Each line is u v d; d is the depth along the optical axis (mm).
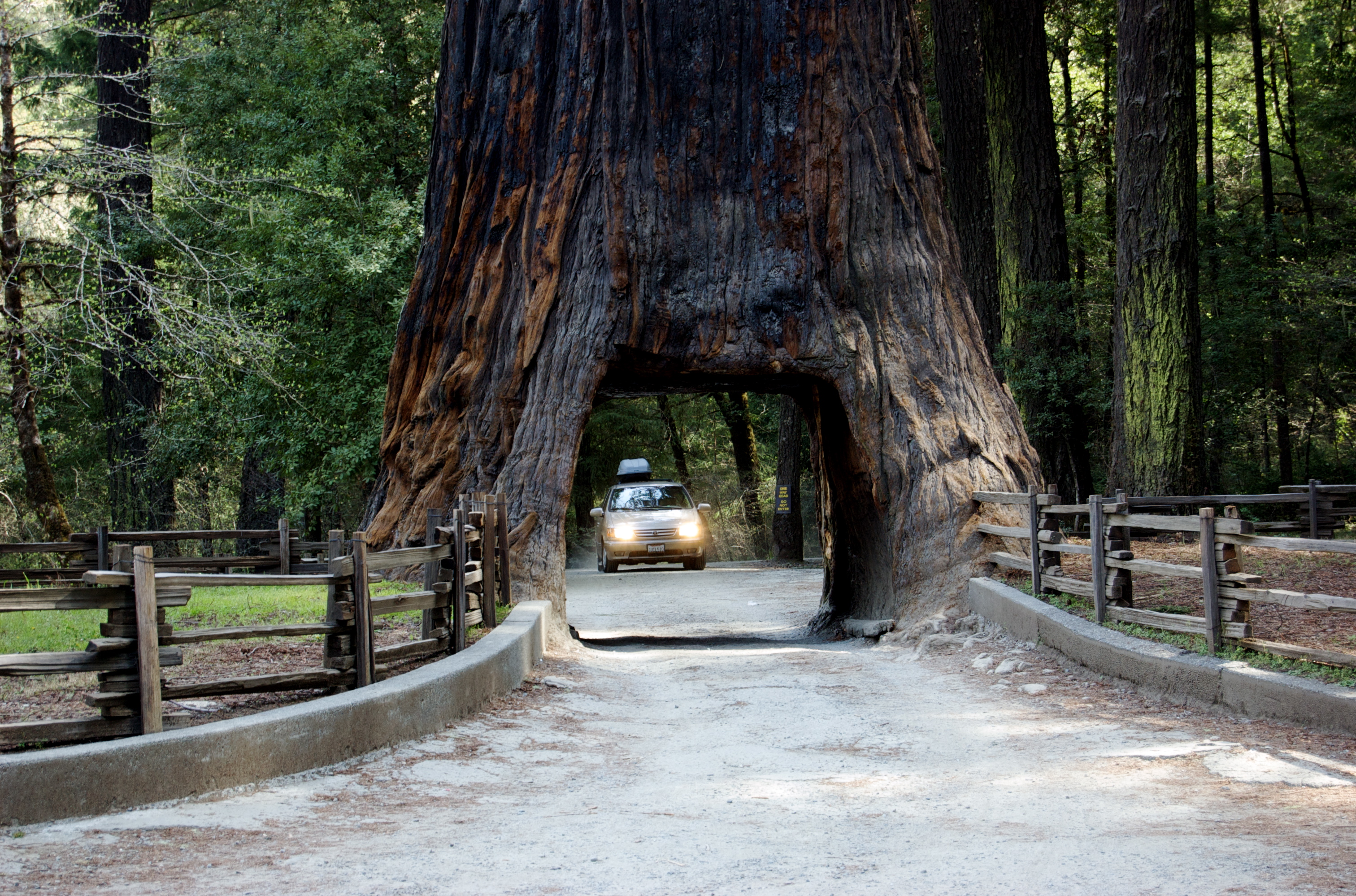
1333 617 9000
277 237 21484
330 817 5281
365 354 22359
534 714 8414
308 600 11602
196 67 24562
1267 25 33375
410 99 24328
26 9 18406
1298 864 4016
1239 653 7727
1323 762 5773
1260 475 29484
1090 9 31453
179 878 4180
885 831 4922
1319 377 28922
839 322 14461
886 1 15445
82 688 6746
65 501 31266
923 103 15984
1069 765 6215
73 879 4113
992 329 22641
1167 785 5555
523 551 13172
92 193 20422
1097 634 9281
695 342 14344
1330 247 28703
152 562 5605
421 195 22531
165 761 5242
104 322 19016
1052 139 22969
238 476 33625
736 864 4430
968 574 12898
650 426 38844
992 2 23047
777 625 17594
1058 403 21750
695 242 14562
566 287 14422
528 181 14852
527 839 4895
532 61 15000
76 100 21297
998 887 3955
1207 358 24688
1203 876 3932
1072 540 14852
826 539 17359
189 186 20281
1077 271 32094
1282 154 33219
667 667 11844
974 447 14016
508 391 14305
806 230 14664
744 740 7602
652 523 27469
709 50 14758
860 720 8203
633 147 14477
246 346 19078
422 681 7254
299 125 23109
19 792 4727
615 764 6906
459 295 15047
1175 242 16828
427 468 14484
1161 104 16906
